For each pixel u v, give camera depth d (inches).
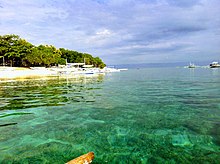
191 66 7805.1
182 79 1596.9
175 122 404.8
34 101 658.2
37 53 3144.7
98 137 335.6
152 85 1157.7
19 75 2361.0
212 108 518.0
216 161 249.1
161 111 497.7
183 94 768.9
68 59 4392.2
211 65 6176.2
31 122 419.5
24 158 267.9
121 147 297.3
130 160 258.8
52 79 1763.0
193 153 272.5
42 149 293.4
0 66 2923.2
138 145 302.7
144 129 369.1
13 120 434.6
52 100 676.7
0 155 276.4
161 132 351.9
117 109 528.4
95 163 251.9
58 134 350.3
